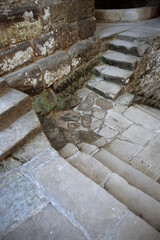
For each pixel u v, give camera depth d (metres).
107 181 1.60
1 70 2.17
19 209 1.28
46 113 2.78
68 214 1.23
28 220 1.22
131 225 1.15
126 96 3.32
